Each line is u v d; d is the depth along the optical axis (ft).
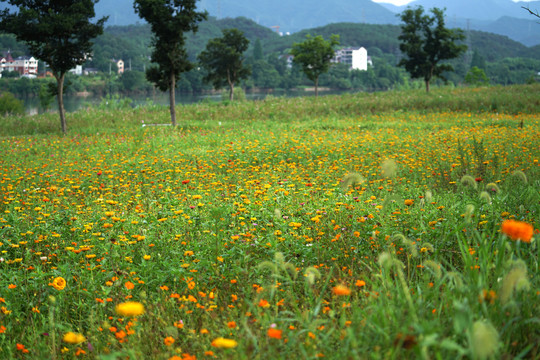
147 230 20.26
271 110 118.73
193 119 112.98
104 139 71.67
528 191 21.15
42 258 17.47
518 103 103.55
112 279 15.28
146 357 11.34
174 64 92.43
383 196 26.78
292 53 192.54
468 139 52.19
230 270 15.87
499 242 12.04
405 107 115.55
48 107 248.73
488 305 9.45
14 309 14.35
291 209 23.90
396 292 11.03
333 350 9.96
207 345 11.00
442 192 26.61
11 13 84.43
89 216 25.14
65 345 12.61
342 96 160.35
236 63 191.31
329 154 47.37
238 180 36.01
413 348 7.61
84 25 85.81
